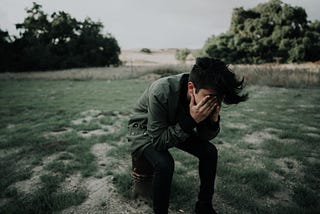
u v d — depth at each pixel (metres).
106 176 3.27
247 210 2.52
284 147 4.20
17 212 2.52
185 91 1.91
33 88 16.14
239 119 6.41
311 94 10.70
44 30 51.47
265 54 47.84
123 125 5.93
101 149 4.33
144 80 20.09
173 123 2.01
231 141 4.65
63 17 51.22
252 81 14.45
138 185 2.65
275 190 2.89
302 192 2.80
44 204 2.61
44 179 3.16
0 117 7.25
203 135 2.06
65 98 10.88
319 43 45.22
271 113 7.10
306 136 4.77
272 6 47.47
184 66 25.55
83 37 52.59
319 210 2.46
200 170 2.25
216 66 1.61
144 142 2.11
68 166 3.53
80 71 28.80
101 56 53.81
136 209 2.56
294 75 14.16
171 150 4.09
